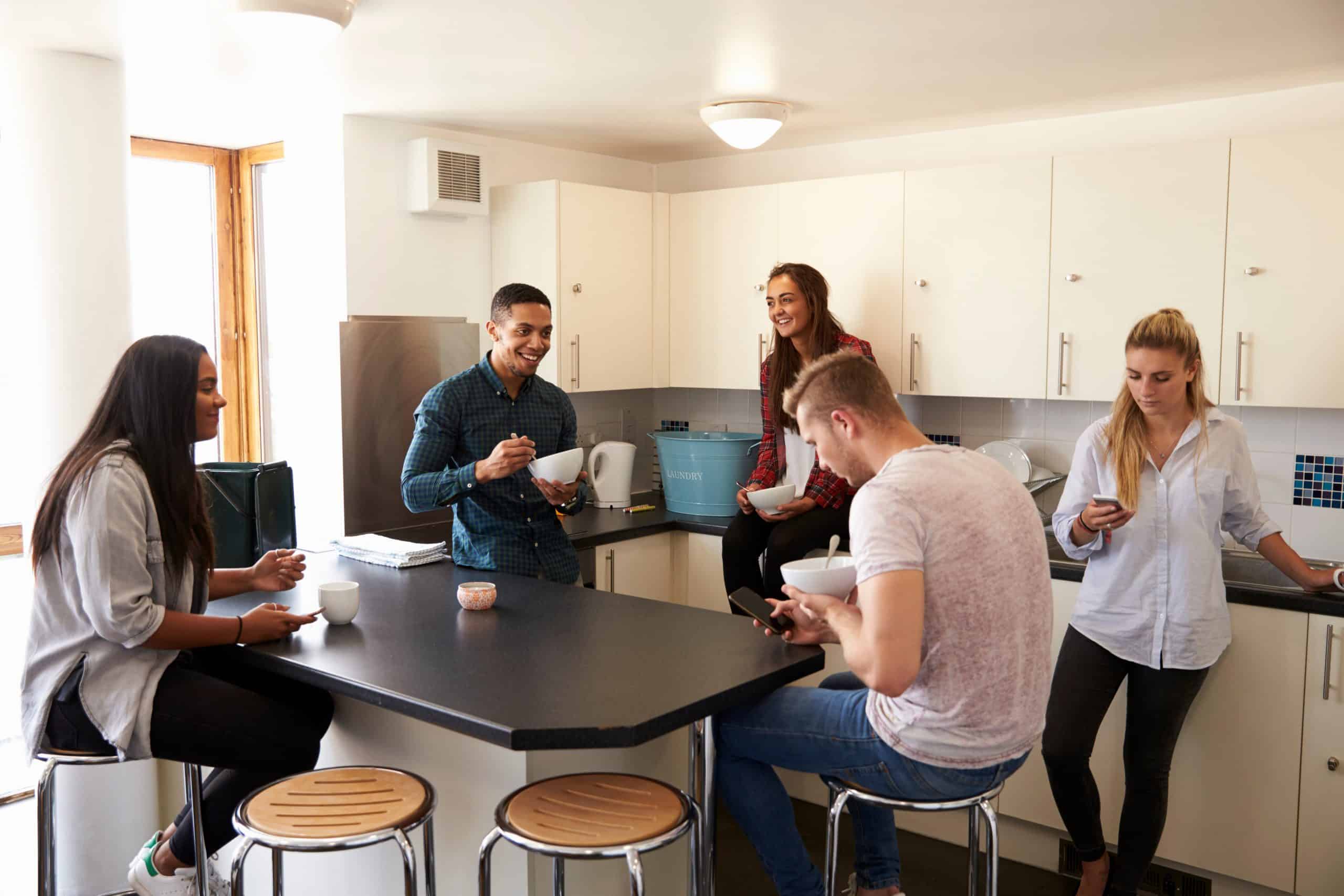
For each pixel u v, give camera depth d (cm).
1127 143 364
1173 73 314
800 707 198
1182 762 296
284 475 312
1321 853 278
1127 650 269
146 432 216
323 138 387
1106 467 272
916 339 373
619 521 396
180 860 237
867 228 381
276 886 214
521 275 414
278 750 222
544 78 325
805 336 354
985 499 172
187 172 442
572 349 404
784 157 442
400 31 274
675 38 280
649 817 180
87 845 311
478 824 211
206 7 254
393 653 211
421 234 404
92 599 205
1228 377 317
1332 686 273
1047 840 325
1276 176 305
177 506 218
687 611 244
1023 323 351
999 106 359
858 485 189
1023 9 254
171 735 213
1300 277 304
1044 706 180
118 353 314
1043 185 344
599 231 412
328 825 182
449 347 412
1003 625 172
